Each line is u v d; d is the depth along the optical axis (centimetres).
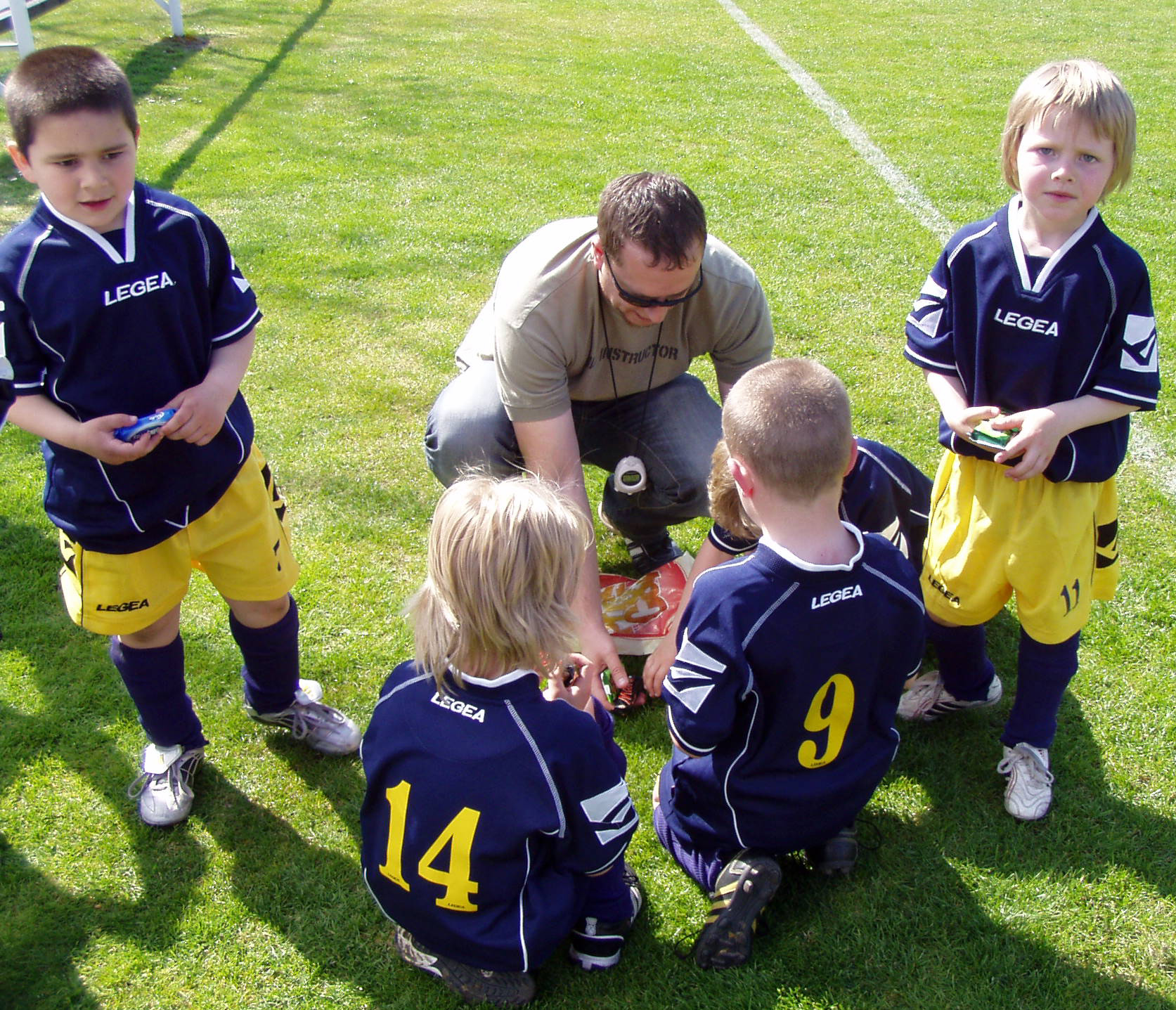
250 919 224
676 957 217
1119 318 218
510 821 185
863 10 1242
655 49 1040
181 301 209
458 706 187
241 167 665
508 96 855
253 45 1005
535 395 266
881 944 217
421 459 384
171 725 246
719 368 292
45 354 202
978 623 251
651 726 276
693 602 203
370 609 315
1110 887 230
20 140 189
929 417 408
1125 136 208
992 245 227
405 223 584
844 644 198
